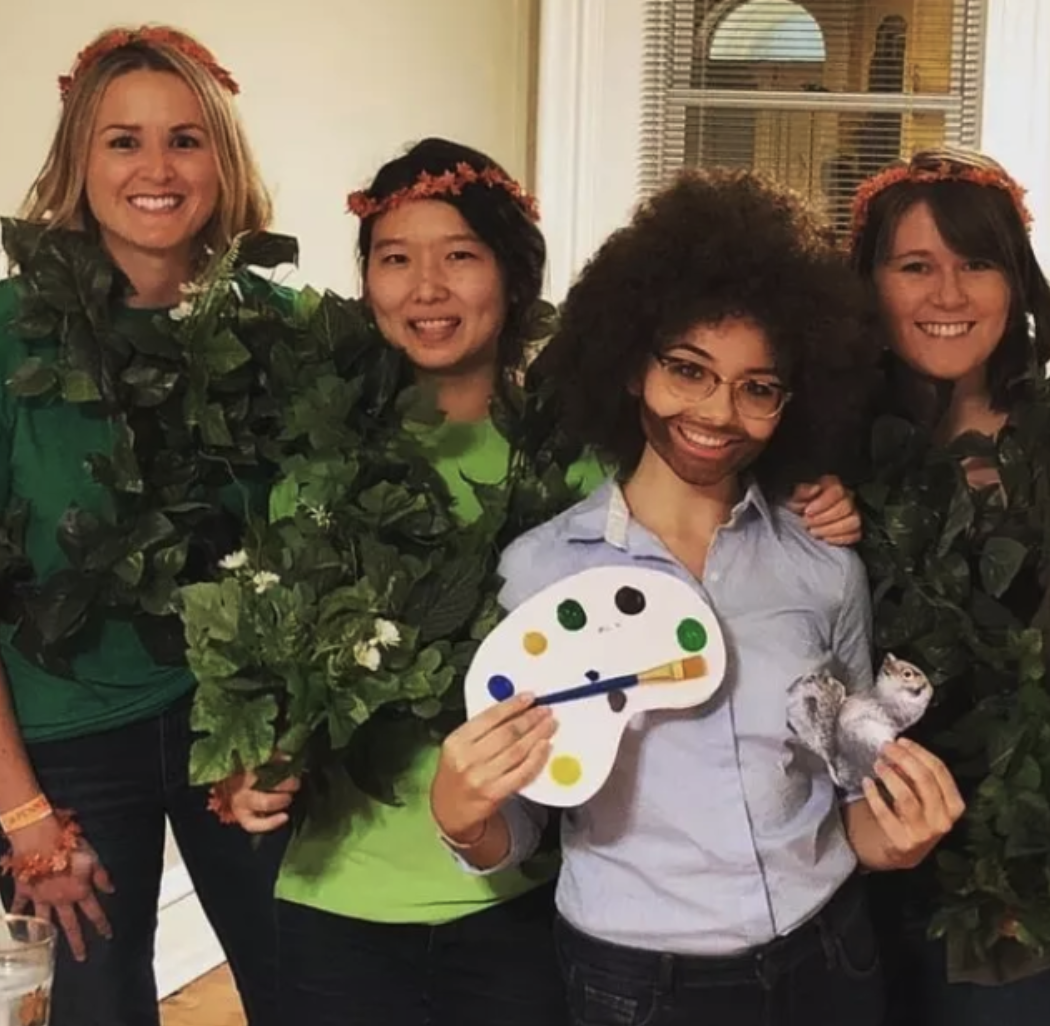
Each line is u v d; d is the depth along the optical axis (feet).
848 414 4.69
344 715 4.55
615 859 4.34
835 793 4.51
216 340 5.22
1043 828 4.60
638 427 4.63
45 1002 4.45
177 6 8.30
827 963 4.40
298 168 9.02
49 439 5.31
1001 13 9.91
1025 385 5.47
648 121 10.21
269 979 5.72
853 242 5.57
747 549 4.54
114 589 5.20
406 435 5.20
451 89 9.85
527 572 4.67
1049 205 9.99
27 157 7.86
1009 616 4.96
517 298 5.38
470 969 5.07
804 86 10.34
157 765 5.60
